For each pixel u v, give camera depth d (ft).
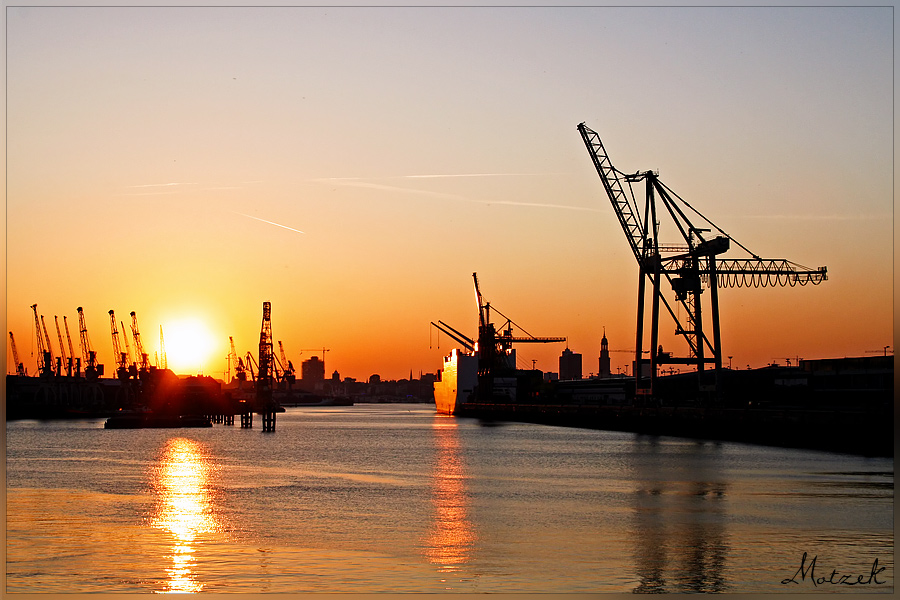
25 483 257.96
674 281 469.57
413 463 322.55
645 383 516.73
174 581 140.46
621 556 154.30
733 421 410.52
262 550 160.86
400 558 154.51
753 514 191.21
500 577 141.38
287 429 629.10
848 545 161.68
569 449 380.58
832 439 340.59
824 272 444.14
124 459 343.67
